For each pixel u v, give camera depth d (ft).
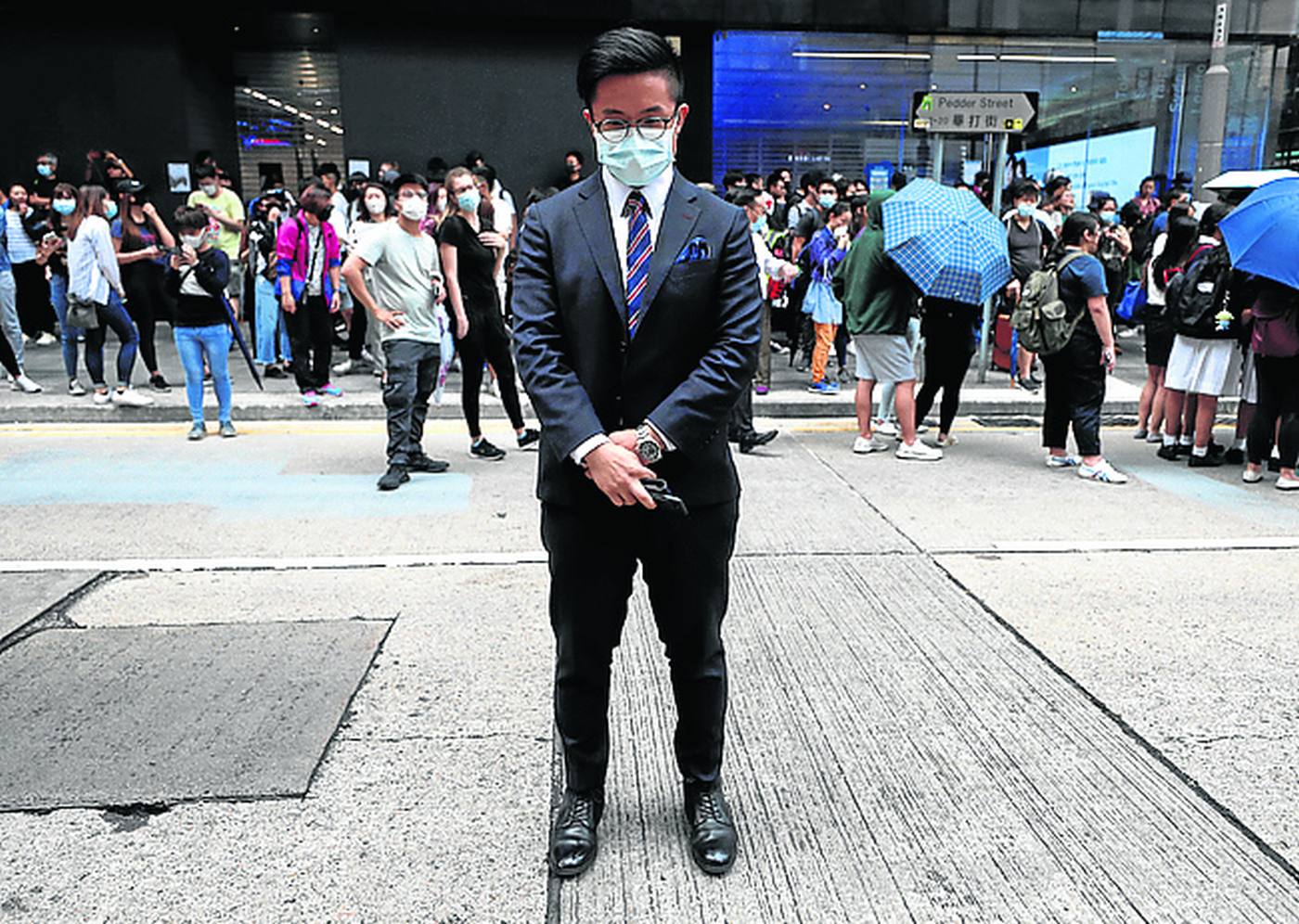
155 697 11.48
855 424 28.17
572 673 8.39
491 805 9.46
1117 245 34.91
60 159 43.78
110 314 26.43
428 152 44.32
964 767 10.21
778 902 8.23
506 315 28.71
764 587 15.24
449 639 13.20
